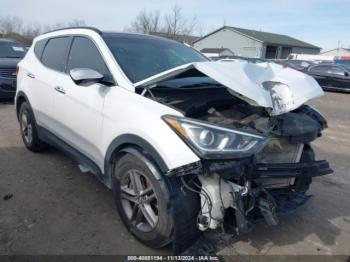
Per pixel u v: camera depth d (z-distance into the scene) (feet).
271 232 10.21
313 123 9.43
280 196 10.02
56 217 10.22
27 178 12.78
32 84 14.07
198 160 7.25
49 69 13.17
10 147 16.17
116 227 9.87
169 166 7.46
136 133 8.27
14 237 9.14
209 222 7.80
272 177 8.55
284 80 9.26
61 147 12.55
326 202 12.58
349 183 14.55
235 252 9.09
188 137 7.39
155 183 7.95
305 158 10.48
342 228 10.80
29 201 11.09
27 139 15.52
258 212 8.42
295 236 10.13
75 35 12.40
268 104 7.97
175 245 7.93
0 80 26.12
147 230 8.72
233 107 9.71
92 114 10.12
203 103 9.18
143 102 8.71
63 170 13.64
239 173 7.65
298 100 8.84
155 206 8.58
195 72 9.32
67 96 11.39
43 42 14.64
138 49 11.37
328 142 21.39
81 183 12.55
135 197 8.97
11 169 13.55
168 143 7.57
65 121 11.74
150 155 8.15
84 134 10.73
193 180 7.86
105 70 10.34
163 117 7.95
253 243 9.57
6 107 25.91
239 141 7.41
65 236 9.33
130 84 9.41
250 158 7.94
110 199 11.45
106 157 9.66
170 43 13.15
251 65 9.32
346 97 47.62
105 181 10.15
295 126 8.97
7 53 30.30
